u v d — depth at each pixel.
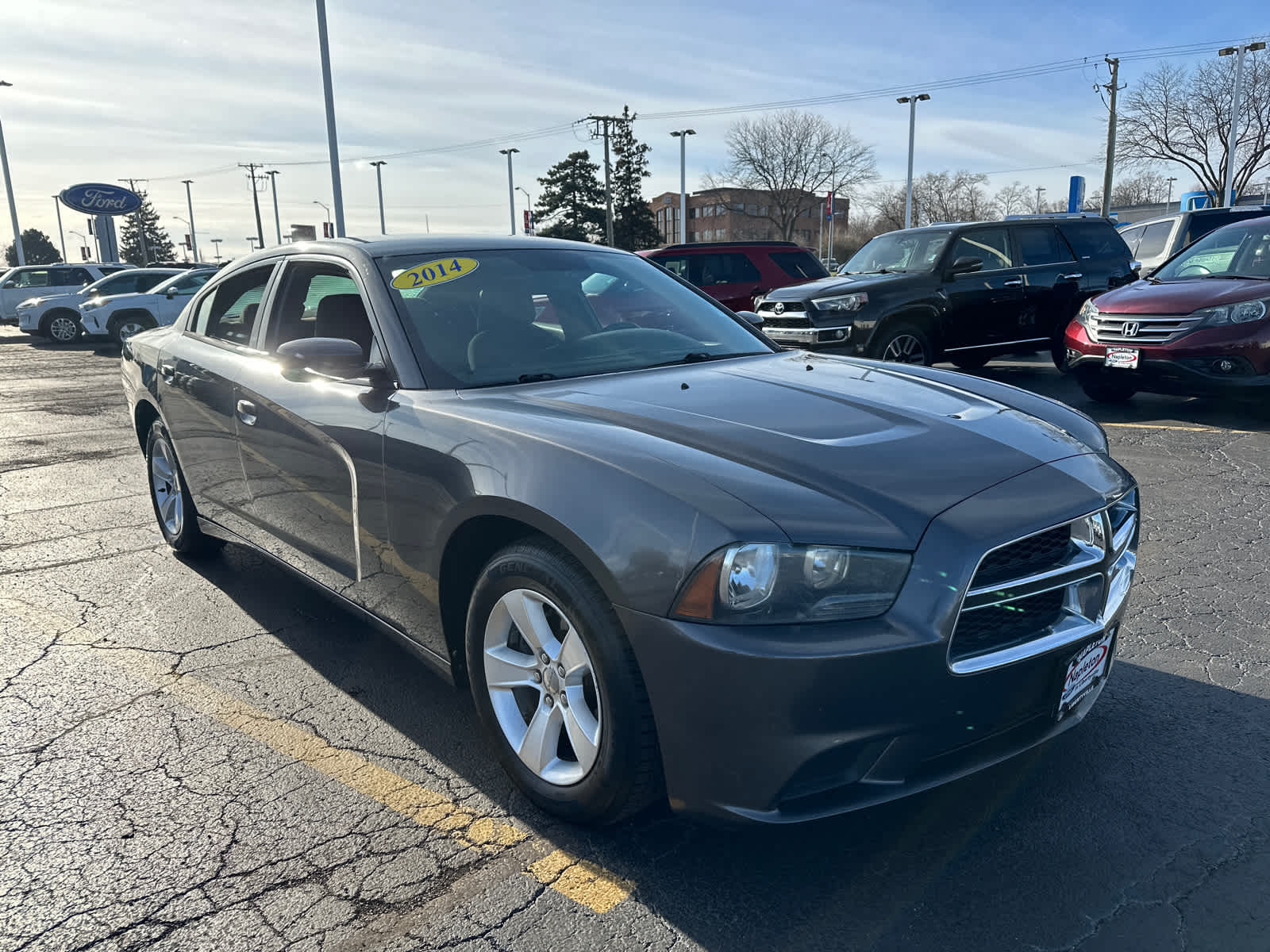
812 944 1.96
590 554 2.06
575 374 2.96
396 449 2.68
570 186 62.72
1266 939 1.95
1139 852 2.25
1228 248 8.07
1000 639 2.06
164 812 2.50
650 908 2.09
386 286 3.04
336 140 21.14
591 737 2.23
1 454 7.43
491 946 1.99
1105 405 8.44
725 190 69.94
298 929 2.05
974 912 2.05
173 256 101.75
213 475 3.94
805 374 3.03
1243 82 38.12
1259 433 7.02
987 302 9.43
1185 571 4.15
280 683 3.28
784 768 1.90
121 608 4.01
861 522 1.94
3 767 2.75
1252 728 2.82
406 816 2.47
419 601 2.74
